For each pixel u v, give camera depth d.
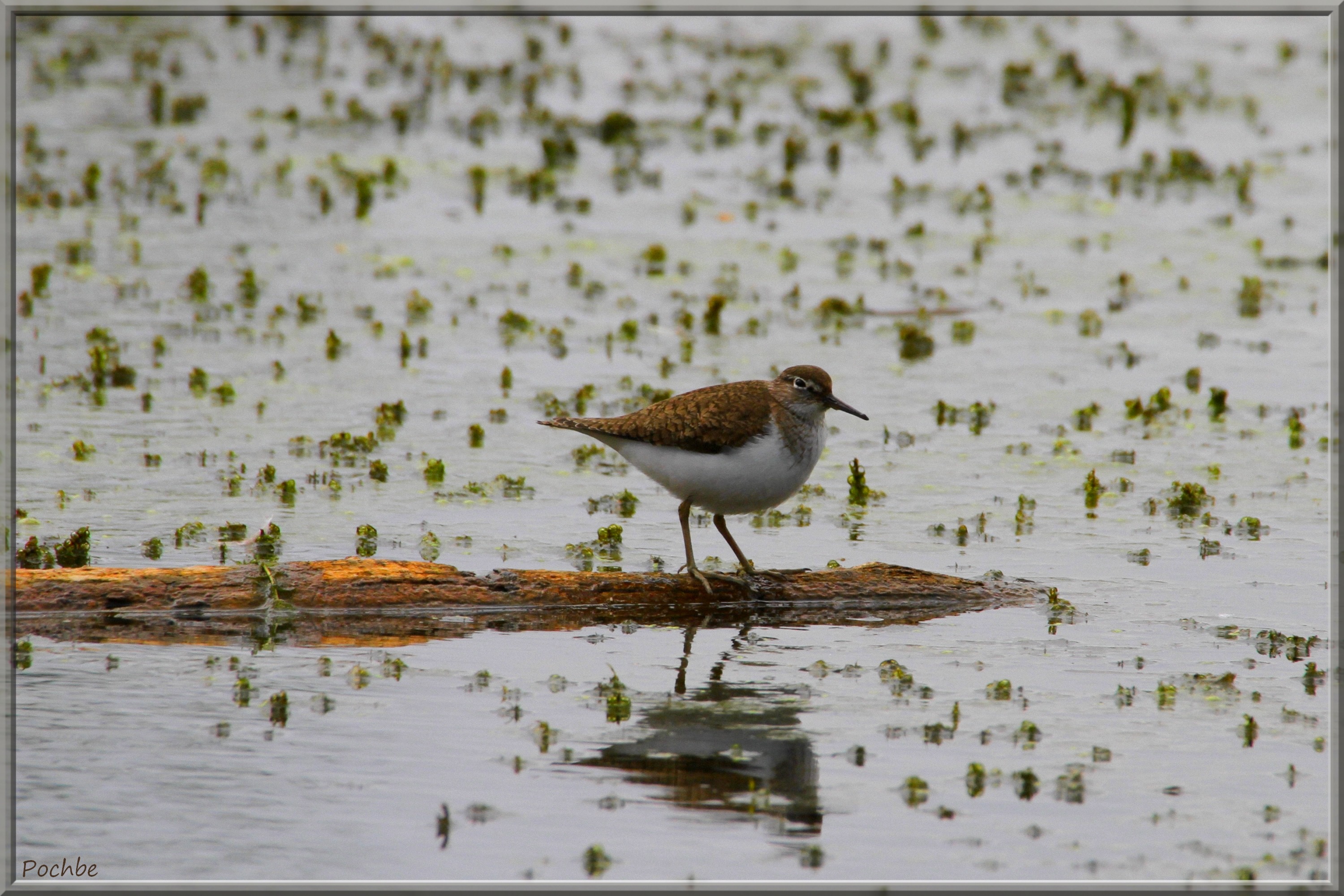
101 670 10.35
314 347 19.34
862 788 8.77
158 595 11.43
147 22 36.72
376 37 35.81
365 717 9.67
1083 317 20.70
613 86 33.38
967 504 14.66
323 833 8.18
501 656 10.91
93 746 9.12
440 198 26.17
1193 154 27.75
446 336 19.92
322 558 12.75
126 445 15.64
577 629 11.58
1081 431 16.95
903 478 15.45
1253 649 11.07
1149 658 10.89
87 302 20.62
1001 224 25.53
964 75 34.59
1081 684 10.39
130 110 30.06
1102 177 27.98
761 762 9.09
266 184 26.28
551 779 8.85
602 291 21.97
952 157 29.23
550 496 14.76
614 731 9.51
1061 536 13.73
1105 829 8.30
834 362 19.36
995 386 18.59
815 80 34.03
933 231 25.16
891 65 35.34
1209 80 34.19
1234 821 8.40
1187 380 18.56
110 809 8.37
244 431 16.31
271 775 8.81
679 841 8.18
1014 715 9.83
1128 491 14.98
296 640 11.13
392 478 15.02
